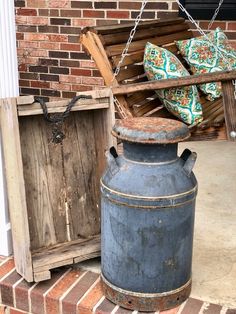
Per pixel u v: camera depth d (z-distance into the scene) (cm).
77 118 235
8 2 232
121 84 336
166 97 340
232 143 420
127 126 196
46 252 231
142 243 196
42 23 520
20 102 207
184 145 416
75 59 515
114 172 198
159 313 207
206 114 352
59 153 232
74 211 241
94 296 220
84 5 493
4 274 236
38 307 225
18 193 213
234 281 227
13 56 239
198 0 454
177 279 205
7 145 214
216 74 299
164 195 189
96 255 239
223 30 454
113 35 342
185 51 400
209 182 336
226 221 282
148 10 469
